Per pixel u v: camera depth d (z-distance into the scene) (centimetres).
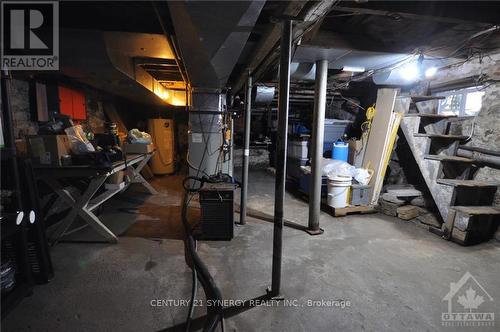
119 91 401
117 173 270
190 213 330
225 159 335
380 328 149
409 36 231
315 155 273
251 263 215
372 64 282
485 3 178
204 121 311
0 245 154
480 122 286
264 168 688
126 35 203
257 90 361
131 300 168
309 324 151
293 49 213
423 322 154
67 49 209
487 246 252
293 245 249
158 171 562
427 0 170
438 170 293
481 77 276
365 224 305
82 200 235
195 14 118
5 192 159
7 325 146
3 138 160
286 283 189
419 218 313
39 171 215
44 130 222
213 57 182
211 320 142
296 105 663
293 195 437
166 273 198
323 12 144
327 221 314
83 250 231
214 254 229
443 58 268
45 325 146
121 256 222
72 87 346
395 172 404
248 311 161
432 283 192
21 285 170
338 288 185
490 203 275
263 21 193
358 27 219
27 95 270
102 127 448
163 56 245
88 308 160
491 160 268
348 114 538
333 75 359
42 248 180
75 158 230
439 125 331
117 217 312
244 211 298
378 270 208
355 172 355
